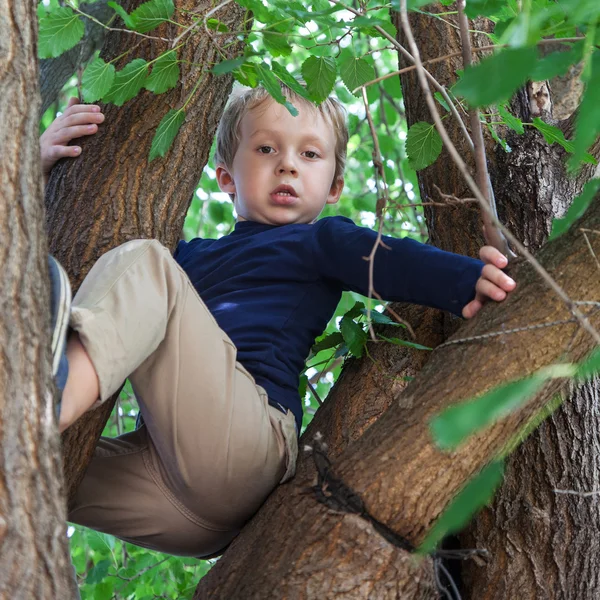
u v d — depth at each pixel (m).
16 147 1.12
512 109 2.19
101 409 1.66
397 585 1.36
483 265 1.61
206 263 2.06
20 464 1.01
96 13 2.96
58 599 1.02
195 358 1.56
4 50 1.15
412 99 2.25
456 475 1.37
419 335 1.99
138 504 1.71
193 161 1.88
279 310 1.88
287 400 1.80
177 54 1.91
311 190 2.19
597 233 1.45
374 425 1.48
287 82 1.70
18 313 1.06
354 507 1.40
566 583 1.71
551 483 1.76
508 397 0.89
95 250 1.73
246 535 1.54
